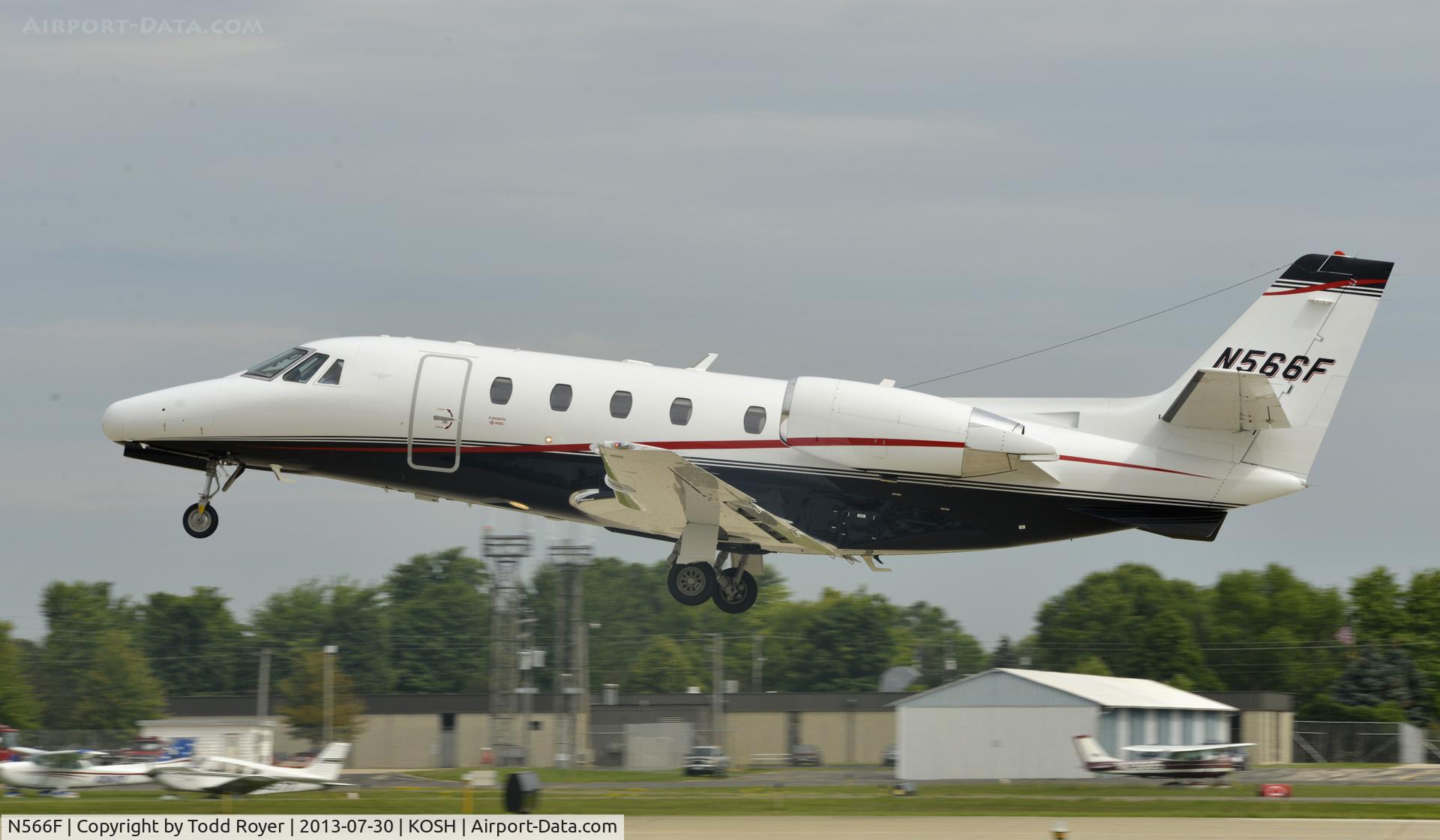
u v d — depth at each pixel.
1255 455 66.62
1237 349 67.75
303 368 71.00
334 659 137.12
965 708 89.25
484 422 68.25
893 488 66.38
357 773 105.31
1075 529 67.94
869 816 59.19
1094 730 86.06
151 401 71.81
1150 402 67.88
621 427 67.31
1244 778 84.56
